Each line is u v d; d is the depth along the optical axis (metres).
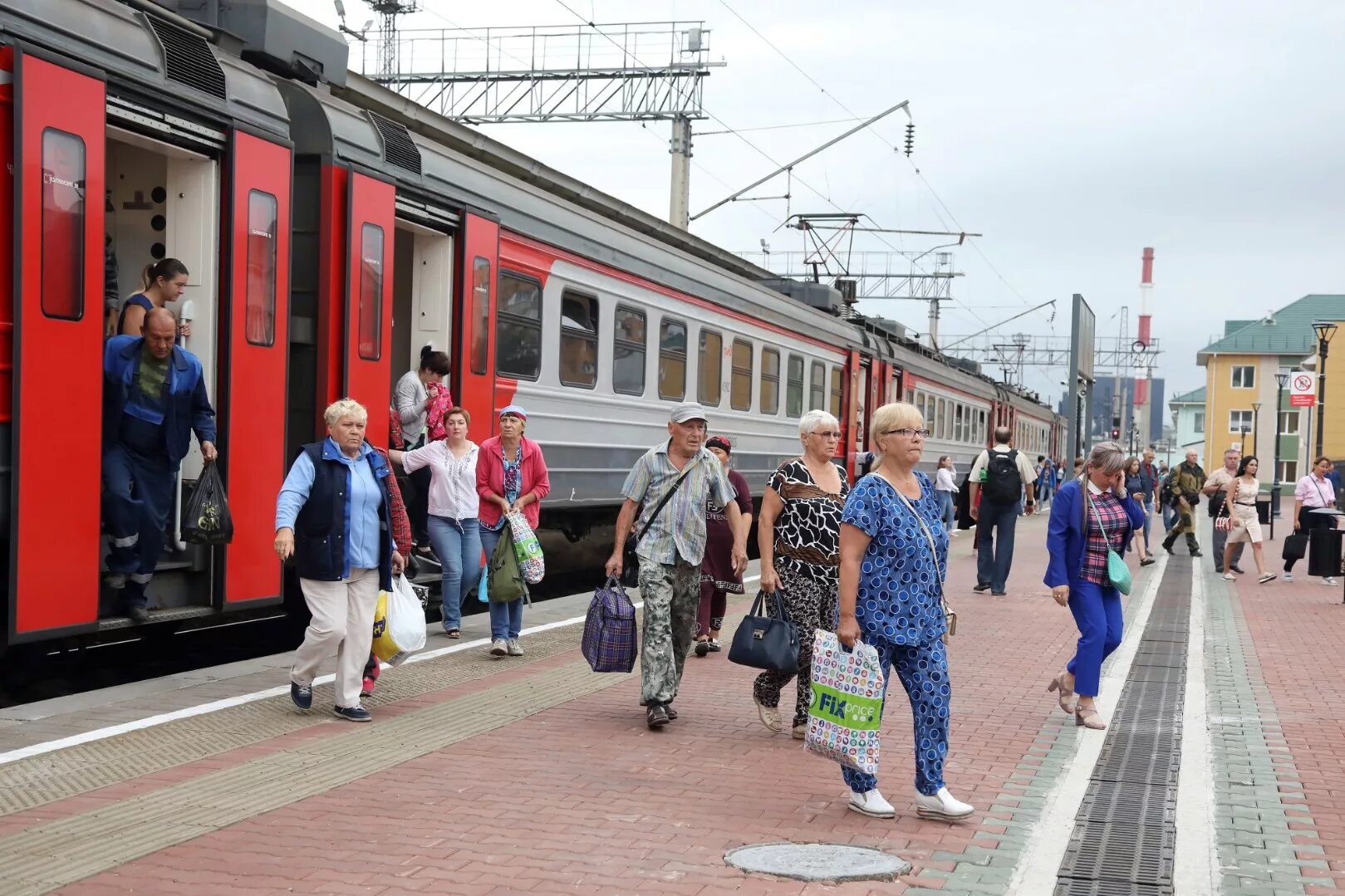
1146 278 97.12
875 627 5.87
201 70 8.40
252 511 8.73
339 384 9.73
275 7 9.69
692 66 24.98
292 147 9.16
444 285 11.42
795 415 21.34
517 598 9.62
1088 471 8.02
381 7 27.72
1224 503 19.98
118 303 8.45
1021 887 4.97
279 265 9.02
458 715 7.74
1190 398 107.56
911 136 28.47
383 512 7.50
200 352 8.45
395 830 5.43
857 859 5.21
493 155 13.05
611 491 14.93
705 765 6.80
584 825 5.60
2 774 6.01
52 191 7.04
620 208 16.14
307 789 5.99
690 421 7.88
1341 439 65.69
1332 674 10.45
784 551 7.59
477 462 10.41
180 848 5.08
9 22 6.91
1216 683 9.95
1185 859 5.42
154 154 8.59
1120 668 10.51
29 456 6.91
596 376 14.32
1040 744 7.53
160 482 7.79
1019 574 18.80
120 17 7.85
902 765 6.98
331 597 7.29
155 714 7.29
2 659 8.53
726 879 4.95
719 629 10.70
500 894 4.70
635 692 8.76
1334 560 18.12
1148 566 21.91
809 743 5.93
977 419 36.56
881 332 27.75
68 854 4.94
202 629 10.73
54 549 7.09
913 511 5.92
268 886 4.70
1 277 6.79
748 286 19.20
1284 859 5.46
